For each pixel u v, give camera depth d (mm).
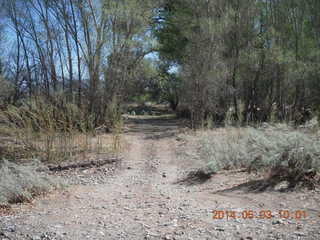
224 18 16469
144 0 14555
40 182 5965
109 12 13133
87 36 14070
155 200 5293
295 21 16984
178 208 4664
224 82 16000
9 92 17312
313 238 3164
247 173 6340
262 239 3256
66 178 7695
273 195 4785
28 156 9484
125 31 14297
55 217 4414
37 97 12266
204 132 12719
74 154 10016
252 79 18578
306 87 16922
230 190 5414
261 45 18281
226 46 17344
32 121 10359
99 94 14742
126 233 3691
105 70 14758
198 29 16172
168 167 8492
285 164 5211
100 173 8219
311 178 5086
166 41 22703
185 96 16469
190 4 17375
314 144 5246
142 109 38000
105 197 5715
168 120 26031
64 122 10016
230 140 8656
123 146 11398
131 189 6355
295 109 16766
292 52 16516
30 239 3523
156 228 3824
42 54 15195
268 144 5949
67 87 15570
